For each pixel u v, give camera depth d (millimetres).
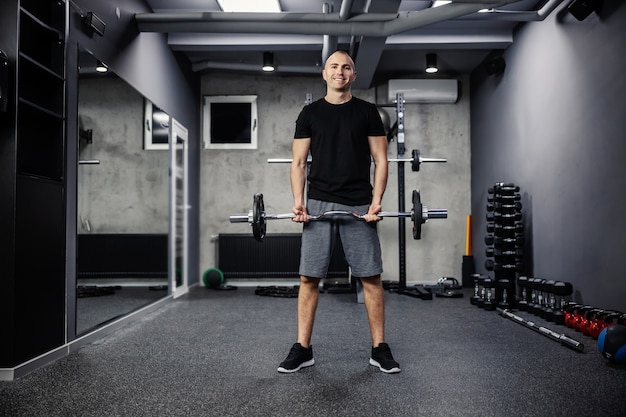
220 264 5082
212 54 4707
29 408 1571
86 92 2588
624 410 1527
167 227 4039
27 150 2172
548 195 3549
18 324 1938
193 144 5004
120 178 3076
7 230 1913
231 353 2279
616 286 2723
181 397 1666
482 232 4887
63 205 2316
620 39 2695
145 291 3488
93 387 1791
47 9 2307
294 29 3387
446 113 5301
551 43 3488
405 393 1688
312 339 2549
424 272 5219
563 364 2068
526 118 3914
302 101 5293
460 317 3225
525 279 3371
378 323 2018
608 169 2805
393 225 5234
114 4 3010
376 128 1990
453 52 4695
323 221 1962
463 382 1813
